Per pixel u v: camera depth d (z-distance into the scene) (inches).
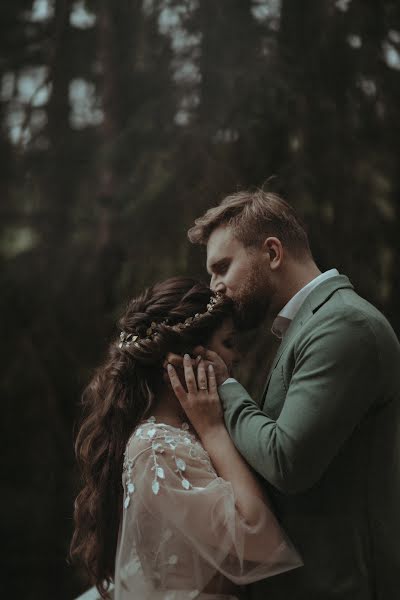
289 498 76.1
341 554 73.5
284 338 78.7
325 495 74.6
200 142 173.2
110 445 80.1
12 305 200.8
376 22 178.2
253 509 72.6
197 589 73.0
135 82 197.9
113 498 79.7
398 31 180.4
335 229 167.0
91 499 80.6
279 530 73.3
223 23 181.9
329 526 74.1
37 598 200.5
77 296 197.3
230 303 82.0
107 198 183.6
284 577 75.2
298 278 81.6
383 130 178.9
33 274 201.6
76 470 198.2
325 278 79.2
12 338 199.6
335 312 73.0
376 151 175.9
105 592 82.0
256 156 169.3
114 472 79.7
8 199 208.4
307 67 177.0
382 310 169.5
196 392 78.2
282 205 83.6
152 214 173.0
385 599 73.5
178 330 79.8
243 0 184.5
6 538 203.0
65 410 200.5
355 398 70.6
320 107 173.0
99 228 187.8
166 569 72.9
